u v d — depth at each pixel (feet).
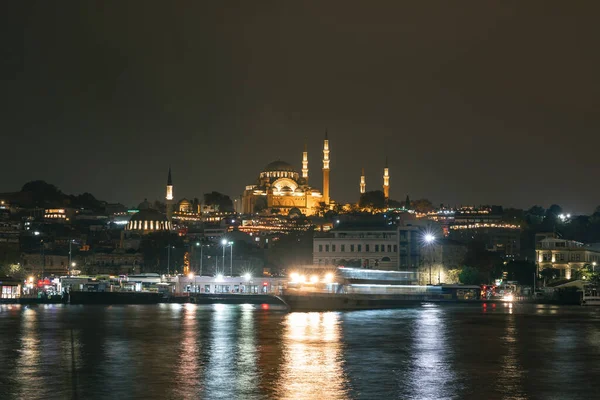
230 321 540.52
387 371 302.66
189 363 321.73
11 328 477.77
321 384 274.36
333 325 505.25
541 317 595.88
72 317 578.25
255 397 252.42
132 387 268.21
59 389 264.93
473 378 288.30
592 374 298.15
